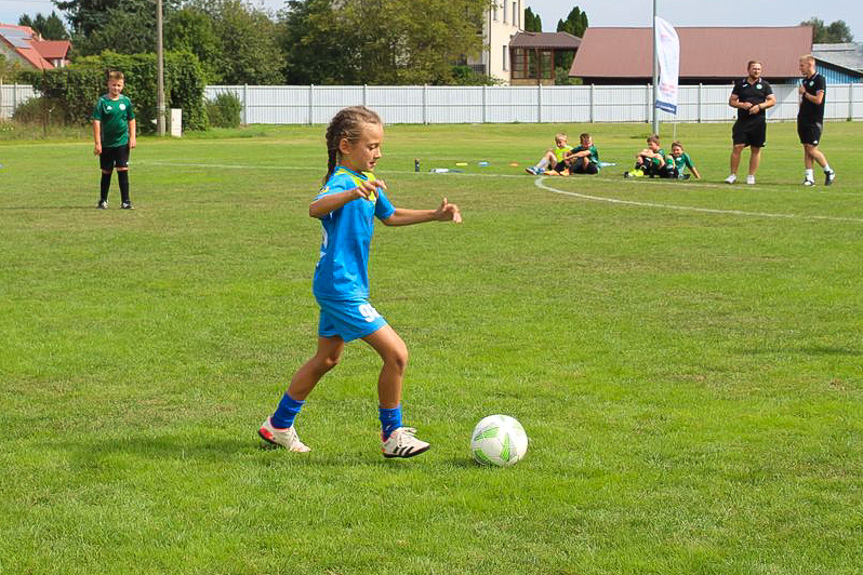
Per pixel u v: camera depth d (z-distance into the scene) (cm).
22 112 5053
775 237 1370
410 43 7750
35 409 647
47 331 861
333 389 686
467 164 2878
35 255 1258
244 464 543
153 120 5247
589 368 735
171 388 694
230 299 994
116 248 1312
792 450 557
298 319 906
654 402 652
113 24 7862
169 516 471
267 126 6359
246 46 7494
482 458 539
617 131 5634
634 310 931
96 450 564
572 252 1264
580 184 2203
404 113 6625
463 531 452
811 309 928
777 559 421
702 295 997
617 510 475
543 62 10162
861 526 454
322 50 7844
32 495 499
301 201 1877
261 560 424
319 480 519
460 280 1083
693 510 474
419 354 778
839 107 6794
